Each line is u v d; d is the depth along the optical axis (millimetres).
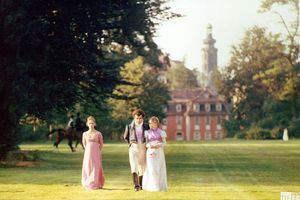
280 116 112750
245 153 51562
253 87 125062
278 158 43469
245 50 124500
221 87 128875
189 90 178500
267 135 111062
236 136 119375
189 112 172750
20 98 34625
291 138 108438
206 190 20188
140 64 106062
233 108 129000
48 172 29562
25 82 34781
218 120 172625
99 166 20734
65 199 17391
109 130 103750
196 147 67438
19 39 34781
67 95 41438
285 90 109625
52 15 39094
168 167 33625
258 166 34469
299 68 109500
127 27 42000
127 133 20078
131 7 40938
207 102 173375
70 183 22969
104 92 44094
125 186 21672
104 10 39812
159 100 109875
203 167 33594
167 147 67625
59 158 44156
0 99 35031
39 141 92625
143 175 20047
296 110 112500
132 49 45750
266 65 120000
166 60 71562
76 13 39281
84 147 20938
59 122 66188
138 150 20016
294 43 107812
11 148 35344
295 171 30359
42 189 20469
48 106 37344
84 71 42375
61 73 40250
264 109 115500
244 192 19469
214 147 67250
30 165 34844
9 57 35469
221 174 28297
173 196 18062
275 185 22406
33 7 37531
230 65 127125
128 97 45500
